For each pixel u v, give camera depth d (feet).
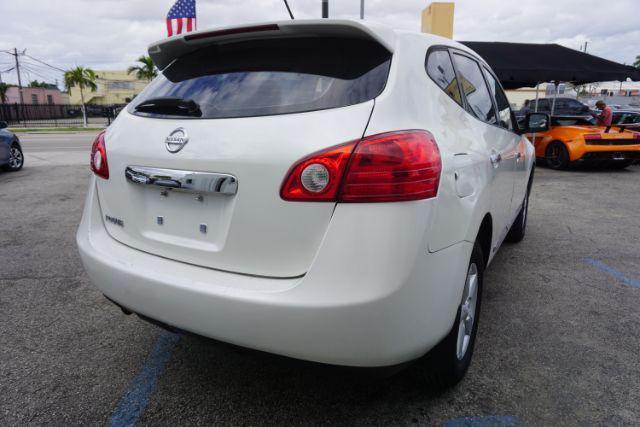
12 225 17.16
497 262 13.41
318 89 5.74
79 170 31.94
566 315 10.02
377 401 7.14
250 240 5.61
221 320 5.55
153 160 6.29
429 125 5.93
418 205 5.24
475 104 8.48
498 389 7.42
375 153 5.09
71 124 129.59
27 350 8.55
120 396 7.26
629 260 13.60
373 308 5.06
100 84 196.75
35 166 34.37
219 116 5.99
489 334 9.17
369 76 5.77
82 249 7.14
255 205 5.50
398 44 6.23
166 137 6.24
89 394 7.30
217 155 5.70
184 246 6.22
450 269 5.89
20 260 13.32
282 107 5.68
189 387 7.50
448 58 7.82
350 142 5.14
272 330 5.31
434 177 5.44
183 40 7.14
